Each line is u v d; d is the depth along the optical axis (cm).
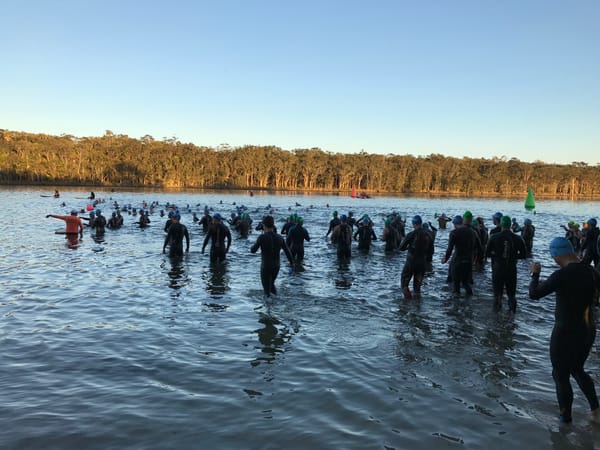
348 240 1392
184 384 494
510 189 13675
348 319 752
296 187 12900
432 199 8588
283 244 902
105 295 893
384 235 1483
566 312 422
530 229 1675
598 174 14512
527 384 507
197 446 371
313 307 826
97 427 399
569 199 10869
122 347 607
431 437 392
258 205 4928
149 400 455
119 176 10512
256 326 707
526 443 384
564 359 420
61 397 459
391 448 373
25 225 2209
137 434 389
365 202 6425
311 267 1264
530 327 727
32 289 932
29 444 370
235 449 368
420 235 909
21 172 9419
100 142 12112
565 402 417
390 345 630
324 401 458
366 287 1010
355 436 392
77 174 10088
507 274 809
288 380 509
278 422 414
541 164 14962
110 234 1972
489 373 536
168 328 692
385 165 13300
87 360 561
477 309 834
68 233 1808
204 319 741
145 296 891
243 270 1176
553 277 428
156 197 6147
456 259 946
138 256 1382
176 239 1362
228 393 473
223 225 1270
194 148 12294
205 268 1198
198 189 10250
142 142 12462
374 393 478
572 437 394
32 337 641
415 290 938
